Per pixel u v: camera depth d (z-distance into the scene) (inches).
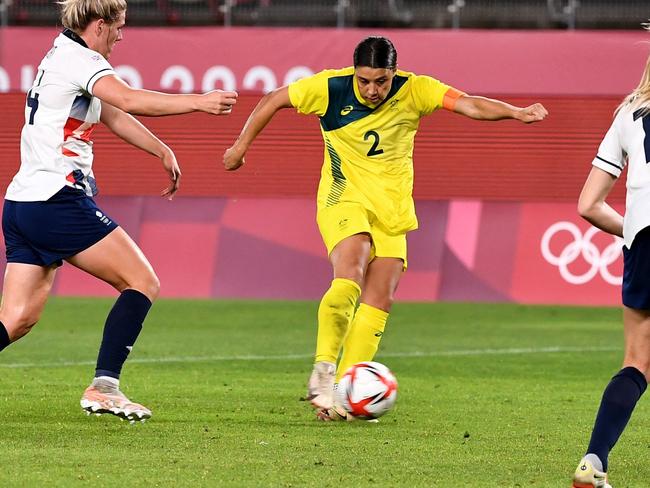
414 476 762.8
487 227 2249.0
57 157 882.1
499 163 2443.4
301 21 2785.4
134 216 2320.4
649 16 2723.9
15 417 981.8
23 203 884.6
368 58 946.7
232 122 2447.1
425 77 992.2
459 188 2448.3
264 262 2260.1
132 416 906.1
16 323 892.6
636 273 717.3
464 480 753.0
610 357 1524.4
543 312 2070.6
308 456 824.9
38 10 2775.6
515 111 954.7
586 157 2436.0
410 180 1017.5
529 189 2439.7
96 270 914.1
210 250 2276.1
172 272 2267.5
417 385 1258.6
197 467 775.7
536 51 2479.1
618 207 2347.4
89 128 899.4
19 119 2476.6
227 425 958.4
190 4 2834.6
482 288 2218.3
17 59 2519.7
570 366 1434.5
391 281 1020.5
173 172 960.9
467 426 982.4
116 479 732.7
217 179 2444.6
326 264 2251.5
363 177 999.0
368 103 979.9
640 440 929.5
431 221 2266.2
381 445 877.8
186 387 1206.3
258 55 2511.1
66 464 776.3
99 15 890.1
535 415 1052.5
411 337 1727.4
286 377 1301.7
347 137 992.9
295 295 2235.5
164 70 2529.5
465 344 1649.9
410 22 2778.1
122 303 912.3
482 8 2792.8
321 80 986.1
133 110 856.9
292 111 2438.5
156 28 2532.0
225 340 1662.2
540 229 2233.0
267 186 2447.1
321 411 984.9
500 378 1322.6
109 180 2443.4
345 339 1025.5
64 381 1230.9
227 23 2659.9
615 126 738.2
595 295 2188.7
